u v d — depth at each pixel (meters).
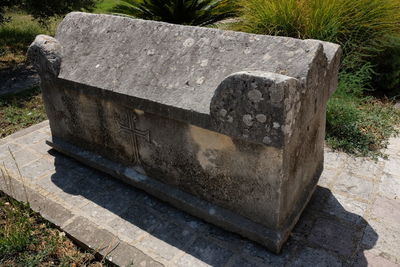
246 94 2.05
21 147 3.82
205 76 2.42
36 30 8.38
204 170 2.61
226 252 2.49
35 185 3.22
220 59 2.42
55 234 2.72
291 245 2.53
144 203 2.96
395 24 4.71
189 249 2.53
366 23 4.67
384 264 2.38
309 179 2.84
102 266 2.46
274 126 2.03
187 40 2.61
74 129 3.41
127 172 3.13
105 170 3.28
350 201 2.93
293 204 2.61
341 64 4.52
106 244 2.56
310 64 2.16
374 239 2.56
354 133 3.81
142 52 2.76
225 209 2.65
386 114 4.27
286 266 2.37
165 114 2.50
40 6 7.20
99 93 2.84
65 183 3.24
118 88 2.72
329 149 3.64
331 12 4.59
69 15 3.33
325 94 2.58
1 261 2.51
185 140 2.60
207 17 6.64
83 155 3.41
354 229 2.65
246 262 2.41
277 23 4.79
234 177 2.47
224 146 2.40
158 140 2.77
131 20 2.95
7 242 2.57
